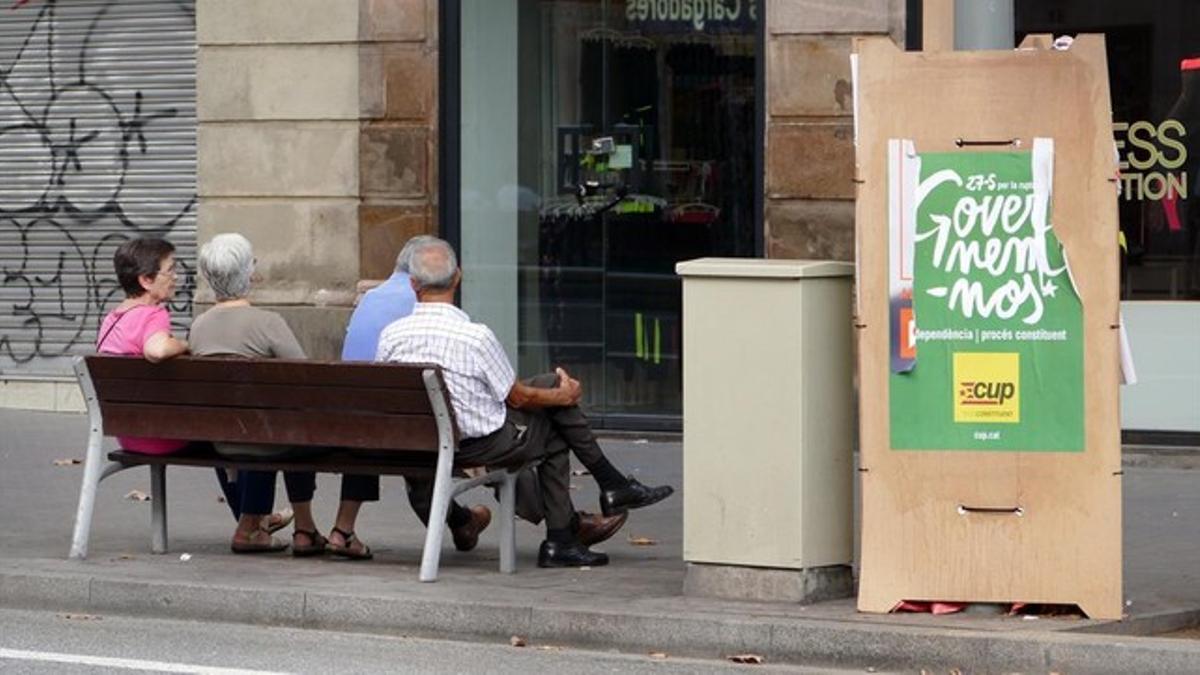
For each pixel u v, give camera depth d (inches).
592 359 843.4
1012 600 490.9
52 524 638.5
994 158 485.1
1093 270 483.8
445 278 552.4
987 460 489.4
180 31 879.7
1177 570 558.9
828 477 508.1
